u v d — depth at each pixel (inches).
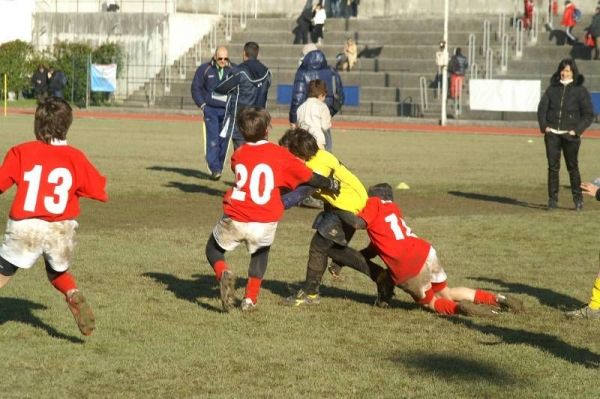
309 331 507.2
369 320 531.8
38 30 3117.6
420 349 477.1
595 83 2450.8
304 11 3120.1
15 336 486.0
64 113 449.4
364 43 2923.2
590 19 2817.4
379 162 1425.9
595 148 1729.8
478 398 407.5
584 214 949.2
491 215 930.1
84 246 724.7
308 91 954.1
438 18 2942.9
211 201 1001.5
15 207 444.5
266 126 525.0
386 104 2625.5
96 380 424.5
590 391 418.9
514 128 2308.1
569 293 601.3
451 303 541.3
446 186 1158.3
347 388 418.3
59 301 554.3
